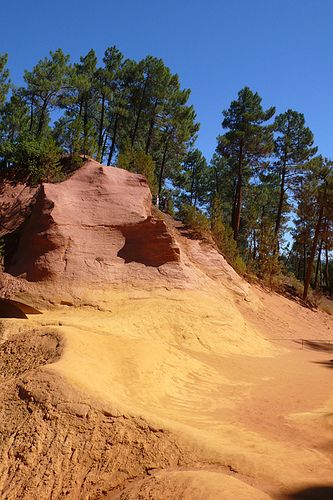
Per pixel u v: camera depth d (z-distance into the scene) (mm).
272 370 14391
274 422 7957
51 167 26938
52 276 17672
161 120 41594
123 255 19266
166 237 19609
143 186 23375
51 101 37938
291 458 5699
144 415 6473
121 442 5949
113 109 37969
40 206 20219
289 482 4797
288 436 6973
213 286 20312
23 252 19594
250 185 54969
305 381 12781
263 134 41750
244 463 5293
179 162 52281
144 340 12305
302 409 9133
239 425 7555
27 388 6824
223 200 56250
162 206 39750
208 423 7516
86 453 5816
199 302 18125
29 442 5938
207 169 60094
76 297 16922
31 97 37781
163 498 4570
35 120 43938
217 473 4996
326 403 9695
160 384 9727
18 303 14609
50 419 6250
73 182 22562
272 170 43469
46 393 6656
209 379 11742
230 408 9008
